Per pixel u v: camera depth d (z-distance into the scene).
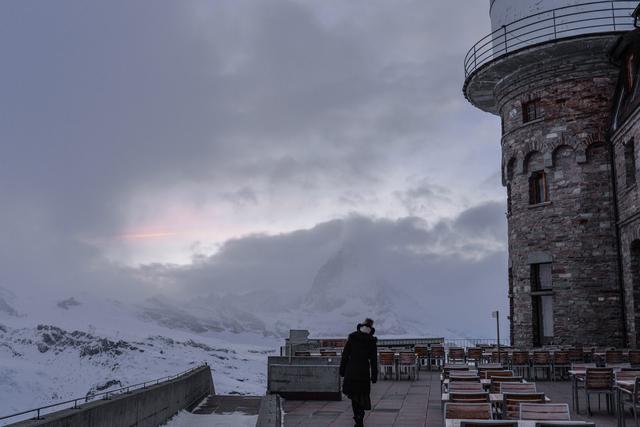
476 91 34.88
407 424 13.73
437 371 27.25
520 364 23.23
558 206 29.67
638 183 25.23
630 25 28.72
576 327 28.58
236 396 22.53
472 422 7.73
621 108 27.56
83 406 10.62
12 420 70.50
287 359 20.44
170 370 169.25
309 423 14.06
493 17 33.78
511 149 31.92
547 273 30.28
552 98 30.20
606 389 14.92
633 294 26.67
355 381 12.58
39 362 195.00
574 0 29.97
